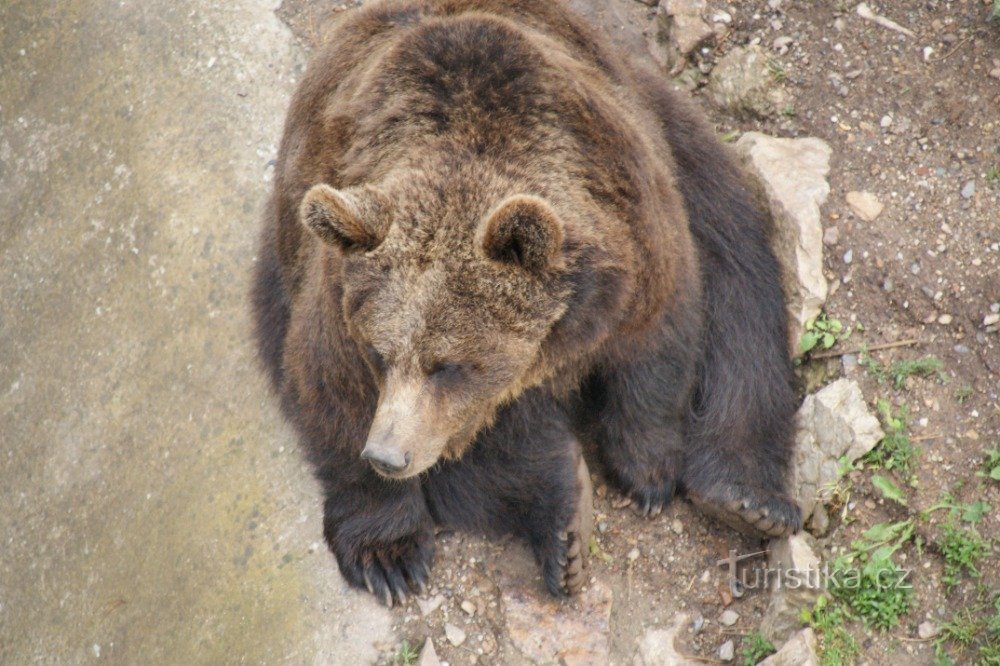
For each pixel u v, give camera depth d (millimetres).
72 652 12641
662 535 11180
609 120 9914
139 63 15312
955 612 9695
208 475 12445
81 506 13312
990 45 12055
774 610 10266
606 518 11328
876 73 12375
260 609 11391
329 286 9539
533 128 9484
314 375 10266
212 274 13578
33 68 16141
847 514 10406
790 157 12039
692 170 11672
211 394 12914
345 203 8648
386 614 10992
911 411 10586
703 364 11469
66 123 15539
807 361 11391
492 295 8828
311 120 10914
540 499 10703
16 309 14852
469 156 9320
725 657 10367
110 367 13766
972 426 10328
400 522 10984
